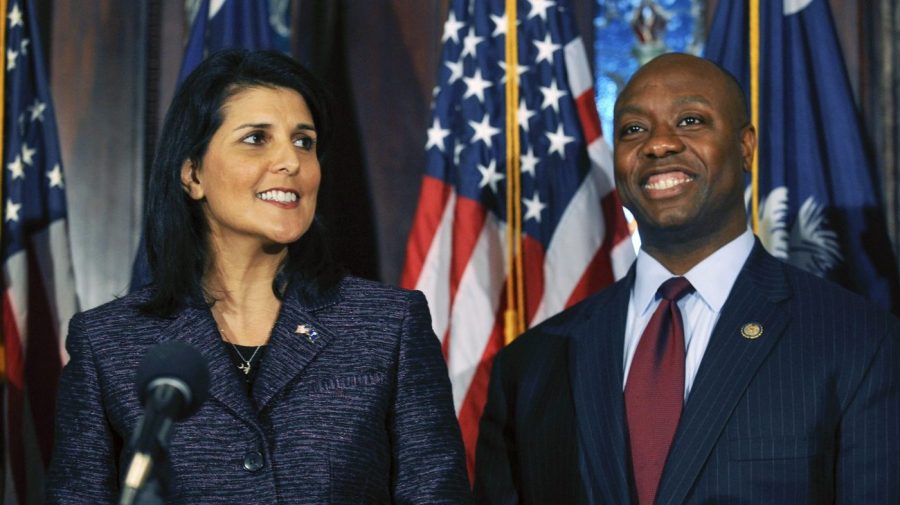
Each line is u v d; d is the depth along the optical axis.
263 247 2.28
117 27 4.39
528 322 3.90
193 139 2.27
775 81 3.99
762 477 2.52
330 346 2.21
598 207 3.97
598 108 4.38
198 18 4.14
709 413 2.59
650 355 2.72
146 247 2.33
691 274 2.80
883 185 4.19
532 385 2.88
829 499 2.55
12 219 4.05
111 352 2.20
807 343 2.64
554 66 4.07
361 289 2.31
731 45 4.06
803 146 3.96
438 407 2.23
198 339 2.20
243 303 2.29
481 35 4.10
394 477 2.19
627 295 2.90
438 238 3.99
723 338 2.68
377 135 4.41
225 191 2.23
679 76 2.90
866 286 3.88
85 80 4.37
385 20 4.45
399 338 2.24
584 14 4.41
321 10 4.44
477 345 3.86
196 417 2.10
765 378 2.61
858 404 2.56
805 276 2.80
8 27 4.16
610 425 2.68
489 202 3.98
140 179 4.33
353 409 2.14
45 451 4.04
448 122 4.08
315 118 2.37
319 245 2.36
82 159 4.34
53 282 4.10
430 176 4.04
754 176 3.93
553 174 4.00
